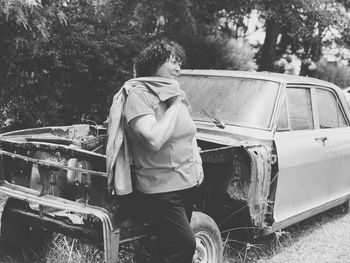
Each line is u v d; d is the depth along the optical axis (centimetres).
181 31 1125
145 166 331
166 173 332
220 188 453
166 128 317
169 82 331
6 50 643
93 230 355
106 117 853
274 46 1345
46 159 388
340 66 1560
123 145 329
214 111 528
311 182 549
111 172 327
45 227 384
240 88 539
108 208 350
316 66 1511
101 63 816
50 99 754
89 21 831
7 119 727
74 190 372
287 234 564
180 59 343
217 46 1184
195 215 400
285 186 498
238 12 1111
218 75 564
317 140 558
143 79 332
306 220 653
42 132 482
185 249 336
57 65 730
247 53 1315
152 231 370
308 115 571
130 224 356
